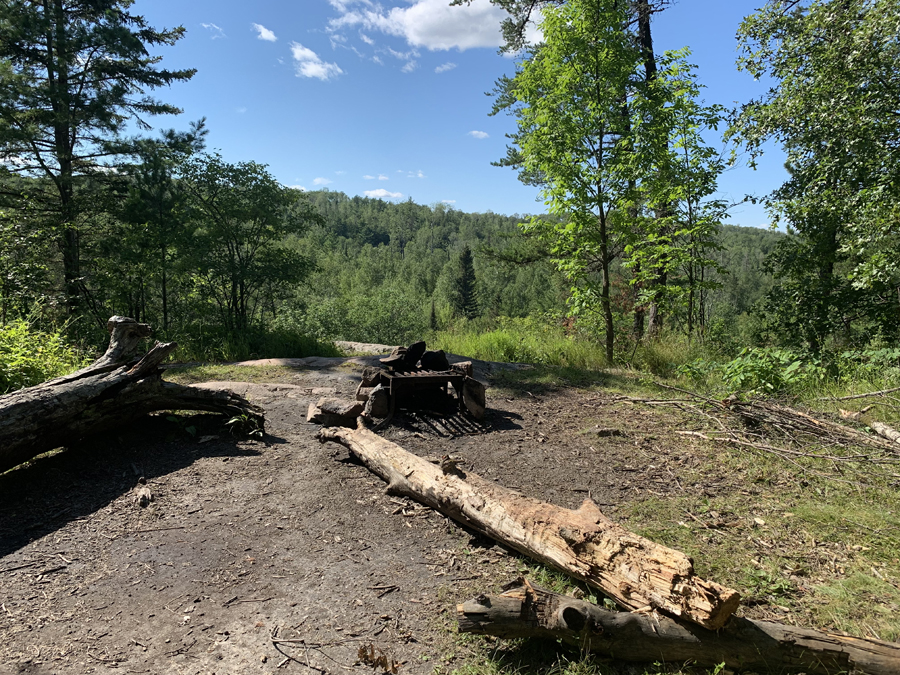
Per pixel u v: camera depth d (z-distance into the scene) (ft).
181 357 34.76
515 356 33.86
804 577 9.33
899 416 17.66
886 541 10.40
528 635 7.47
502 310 224.74
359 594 9.05
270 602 8.80
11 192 44.70
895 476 13.26
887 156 28.17
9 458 12.41
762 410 17.84
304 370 26.71
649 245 31.76
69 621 8.26
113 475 13.52
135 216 41.11
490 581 9.36
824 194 31.91
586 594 8.70
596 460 15.28
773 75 34.35
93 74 46.14
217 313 40.81
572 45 28.37
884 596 8.68
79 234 45.93
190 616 8.42
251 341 37.68
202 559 10.05
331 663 7.47
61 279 44.39
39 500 12.15
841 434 16.10
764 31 34.04
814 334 38.68
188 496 12.62
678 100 30.12
